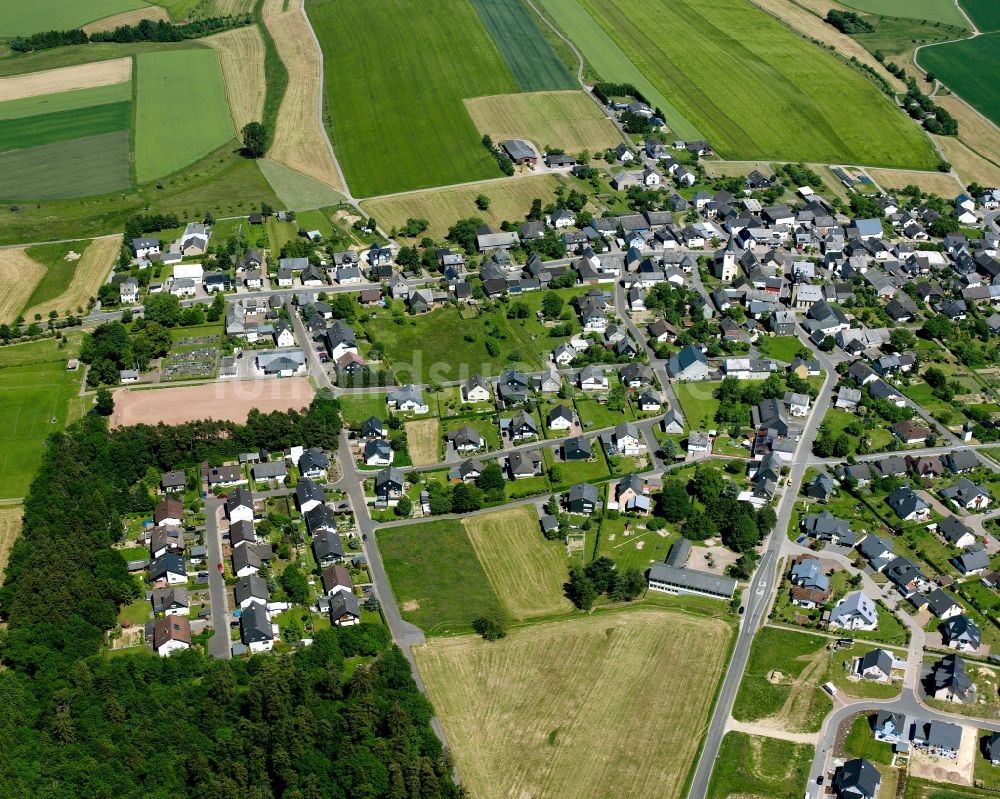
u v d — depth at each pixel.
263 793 146.12
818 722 164.62
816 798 152.75
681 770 156.50
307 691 161.25
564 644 178.25
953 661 172.12
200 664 170.12
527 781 154.50
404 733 156.00
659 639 179.50
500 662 174.50
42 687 162.75
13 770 146.75
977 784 154.88
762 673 173.12
